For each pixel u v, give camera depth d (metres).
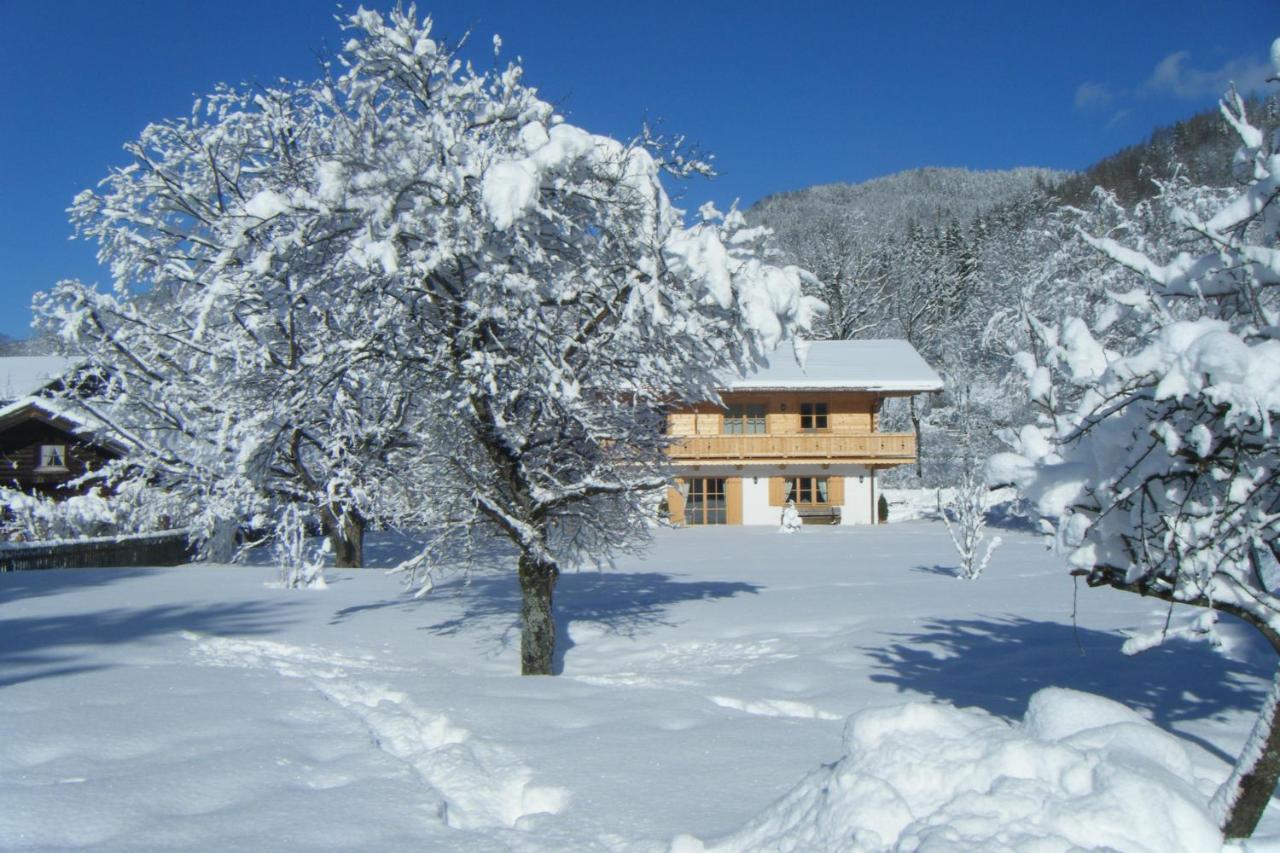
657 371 12.16
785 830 4.89
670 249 10.73
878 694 9.77
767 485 46.28
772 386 44.25
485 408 11.90
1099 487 5.73
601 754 7.24
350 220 11.48
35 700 8.98
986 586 19.45
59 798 6.05
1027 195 90.50
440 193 11.33
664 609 16.78
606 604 17.53
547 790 6.41
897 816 4.44
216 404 20.78
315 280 11.62
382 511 20.16
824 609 16.06
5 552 23.38
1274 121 6.51
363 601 17.66
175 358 24.58
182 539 31.12
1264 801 4.88
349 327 12.02
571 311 12.46
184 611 16.31
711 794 6.24
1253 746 4.91
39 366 47.09
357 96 12.83
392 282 11.16
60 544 25.30
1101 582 6.25
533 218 11.25
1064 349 6.18
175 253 23.39
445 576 21.52
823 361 47.53
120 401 25.11
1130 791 4.25
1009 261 63.84
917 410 70.19
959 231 97.00
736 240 11.38
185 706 8.82
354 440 18.06
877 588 19.23
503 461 12.22
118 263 23.41
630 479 13.28
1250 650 11.33
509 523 11.80
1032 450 6.29
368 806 6.07
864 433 45.34
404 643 13.83
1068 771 4.51
